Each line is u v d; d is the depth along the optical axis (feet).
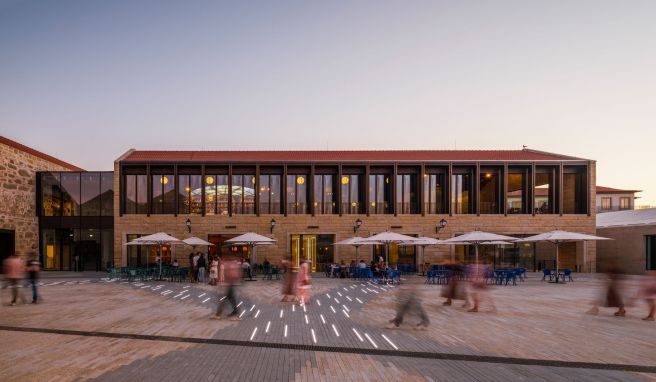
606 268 48.85
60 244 125.39
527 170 123.65
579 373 27.58
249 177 121.70
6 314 48.26
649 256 117.29
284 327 41.16
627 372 27.86
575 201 125.59
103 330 39.60
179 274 91.20
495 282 87.97
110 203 124.98
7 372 27.14
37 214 125.39
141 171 119.96
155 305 55.06
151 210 119.44
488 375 27.07
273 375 26.71
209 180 120.78
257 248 118.73
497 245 121.49
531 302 59.36
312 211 119.75
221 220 118.83
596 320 45.62
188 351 32.27
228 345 34.14
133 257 118.42
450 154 133.08
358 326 41.88
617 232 127.75
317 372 27.32
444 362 29.84
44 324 42.34
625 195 215.51
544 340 36.40
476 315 48.67
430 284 84.94
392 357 30.96
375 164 121.19
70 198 125.39
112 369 27.84
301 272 56.85
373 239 91.86
